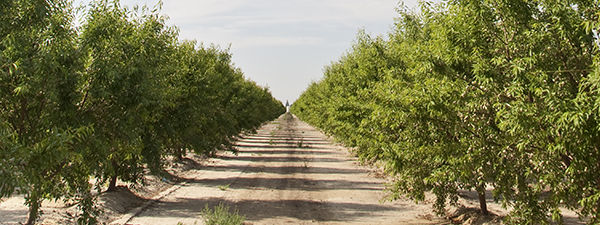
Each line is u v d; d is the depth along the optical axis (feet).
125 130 28.68
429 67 26.13
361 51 68.23
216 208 43.73
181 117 53.62
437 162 32.40
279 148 129.90
